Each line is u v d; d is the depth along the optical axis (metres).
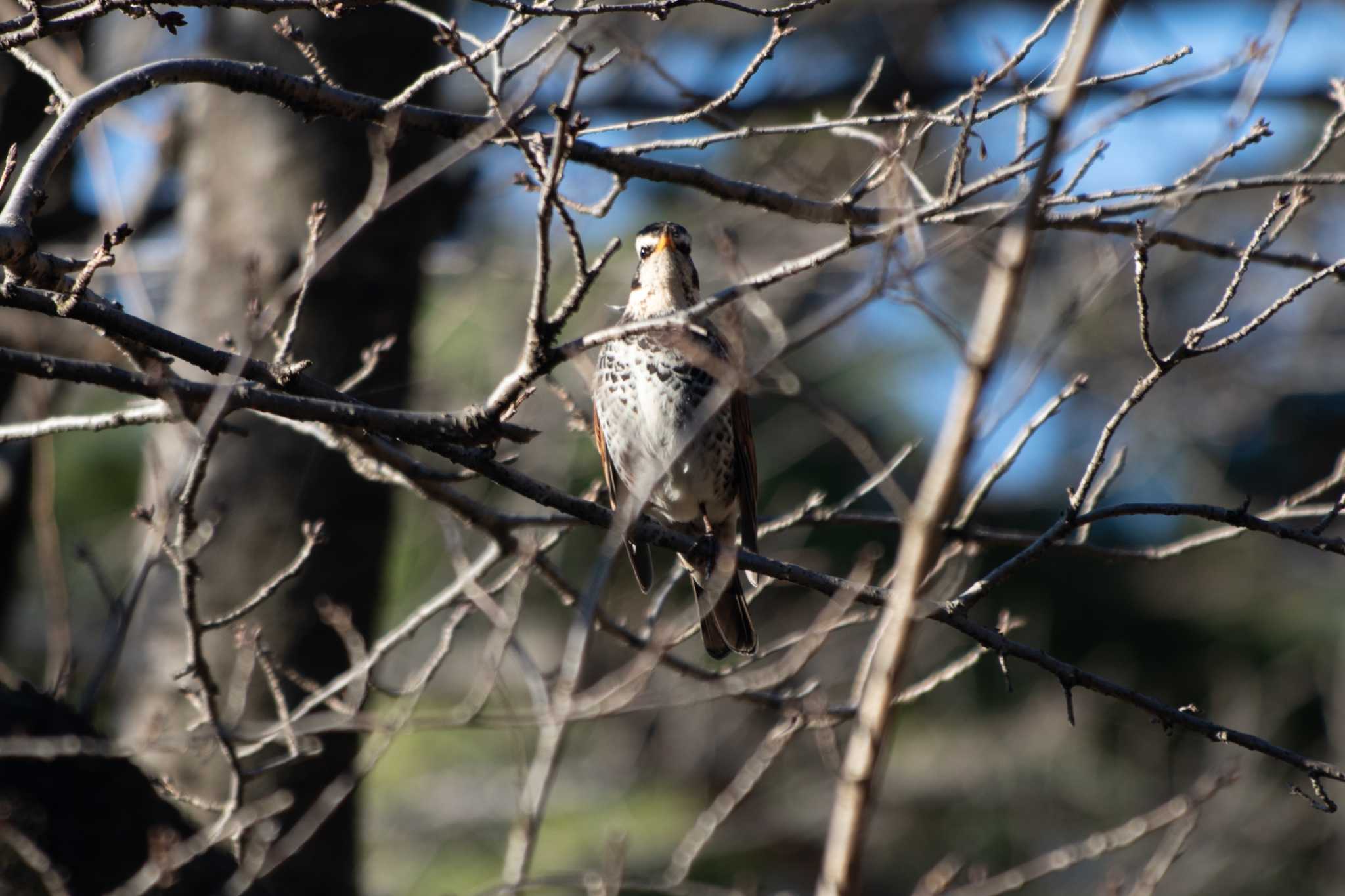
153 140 13.09
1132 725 20.31
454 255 15.42
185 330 12.25
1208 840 18.95
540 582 19.06
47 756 6.85
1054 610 20.98
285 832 10.88
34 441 11.13
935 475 4.84
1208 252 8.81
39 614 16.78
